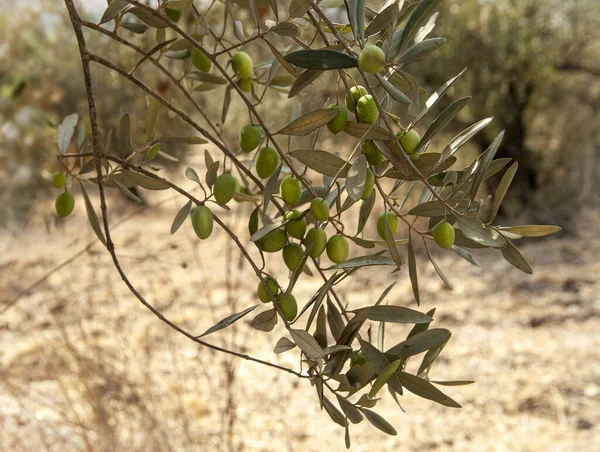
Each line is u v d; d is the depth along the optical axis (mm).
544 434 4074
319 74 907
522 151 8750
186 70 1307
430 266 7152
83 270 5703
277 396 4371
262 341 5141
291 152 974
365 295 6375
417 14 862
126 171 1152
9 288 5039
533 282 6652
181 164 8070
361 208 985
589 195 8836
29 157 4418
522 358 5062
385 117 867
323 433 4066
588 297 6285
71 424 3094
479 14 8367
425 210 959
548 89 8734
